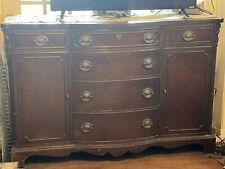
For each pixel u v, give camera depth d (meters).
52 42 2.71
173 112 2.98
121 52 2.77
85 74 2.79
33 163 2.93
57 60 2.75
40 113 2.82
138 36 2.76
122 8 2.87
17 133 2.82
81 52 2.75
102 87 2.82
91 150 2.89
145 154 3.07
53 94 2.80
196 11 3.12
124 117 2.89
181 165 2.92
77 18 2.88
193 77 2.94
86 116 2.86
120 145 2.91
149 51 2.81
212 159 3.01
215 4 3.18
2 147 2.87
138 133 2.94
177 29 2.82
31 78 2.75
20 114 2.80
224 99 3.22
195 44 2.87
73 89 2.81
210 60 2.93
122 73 2.81
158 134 3.00
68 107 2.84
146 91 2.88
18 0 3.06
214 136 3.06
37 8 3.15
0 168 2.43
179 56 2.88
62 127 2.87
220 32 3.13
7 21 2.71
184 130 3.02
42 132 2.85
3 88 2.94
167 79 2.91
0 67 2.89
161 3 2.90
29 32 2.66
